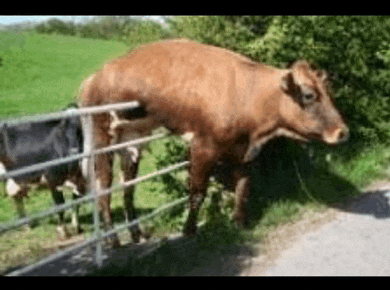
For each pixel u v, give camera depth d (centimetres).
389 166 838
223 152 606
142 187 973
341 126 590
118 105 578
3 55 3716
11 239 730
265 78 604
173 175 728
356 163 824
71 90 2805
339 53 834
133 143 601
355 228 614
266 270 512
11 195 742
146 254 582
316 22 793
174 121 612
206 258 546
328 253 549
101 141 648
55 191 720
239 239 588
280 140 731
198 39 771
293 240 586
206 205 696
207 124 596
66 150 684
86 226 780
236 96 595
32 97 2567
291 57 772
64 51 4375
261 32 812
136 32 845
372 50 880
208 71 602
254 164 707
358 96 876
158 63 617
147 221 719
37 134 705
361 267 514
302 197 711
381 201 704
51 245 702
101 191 611
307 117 592
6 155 714
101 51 4622
